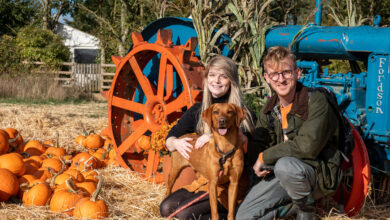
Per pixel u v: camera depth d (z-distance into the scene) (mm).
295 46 4043
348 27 3852
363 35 3629
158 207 3447
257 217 2871
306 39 3959
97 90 16531
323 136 2596
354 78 3760
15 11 26609
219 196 3172
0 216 2955
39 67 17344
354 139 3186
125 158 4879
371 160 3609
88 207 3027
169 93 4520
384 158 3533
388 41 3471
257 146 3066
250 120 3305
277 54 2689
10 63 17297
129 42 16906
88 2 27516
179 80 5086
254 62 4375
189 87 3920
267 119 3025
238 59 4664
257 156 3076
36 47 18422
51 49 18266
